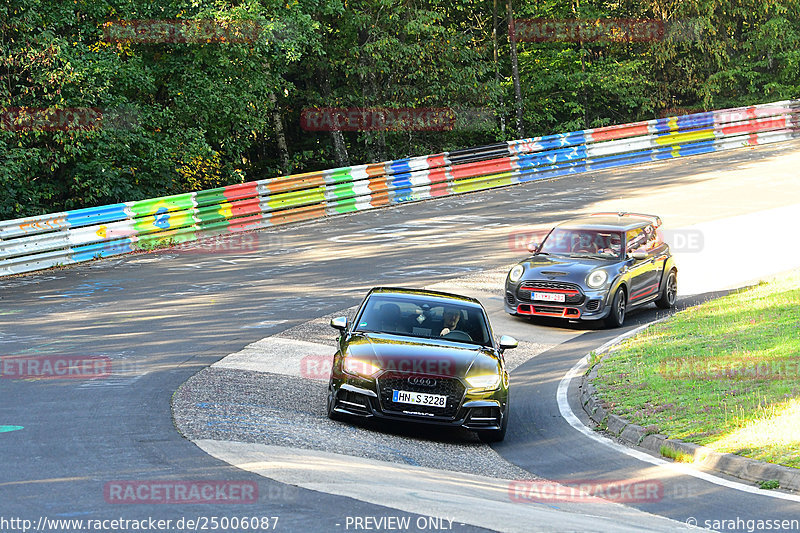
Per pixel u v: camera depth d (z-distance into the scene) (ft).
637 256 146.92
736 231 211.61
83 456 64.64
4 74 216.13
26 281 165.58
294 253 196.65
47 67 212.43
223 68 247.50
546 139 318.45
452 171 290.97
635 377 107.04
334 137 343.05
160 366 103.04
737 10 410.93
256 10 231.09
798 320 127.13
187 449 67.46
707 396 95.66
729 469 75.51
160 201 208.54
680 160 338.95
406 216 249.55
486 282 167.02
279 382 100.12
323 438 78.07
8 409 81.00
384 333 92.07
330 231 227.61
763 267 177.27
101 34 235.81
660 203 249.75
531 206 256.32
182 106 242.99
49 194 229.66
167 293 153.69
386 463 71.97
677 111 415.23
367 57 330.54
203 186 287.89
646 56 408.05
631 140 338.95
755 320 131.23
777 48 419.95
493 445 86.69
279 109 331.98
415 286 161.68
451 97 345.10
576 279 140.15
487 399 84.89
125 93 246.47
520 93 373.40
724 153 349.82
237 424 78.59
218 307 142.41
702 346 119.65
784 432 80.53
